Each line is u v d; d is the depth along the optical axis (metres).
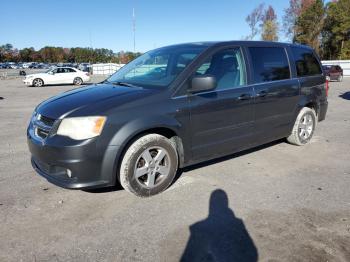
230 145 4.89
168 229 3.44
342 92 18.58
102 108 3.78
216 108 4.55
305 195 4.25
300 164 5.41
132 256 3.02
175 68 4.51
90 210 3.83
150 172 4.09
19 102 14.18
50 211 3.81
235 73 4.93
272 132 5.59
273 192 4.33
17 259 2.97
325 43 55.44
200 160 4.61
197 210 3.83
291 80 5.82
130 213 3.76
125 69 5.40
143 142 3.94
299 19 54.25
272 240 3.24
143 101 3.97
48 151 3.70
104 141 3.68
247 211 3.82
